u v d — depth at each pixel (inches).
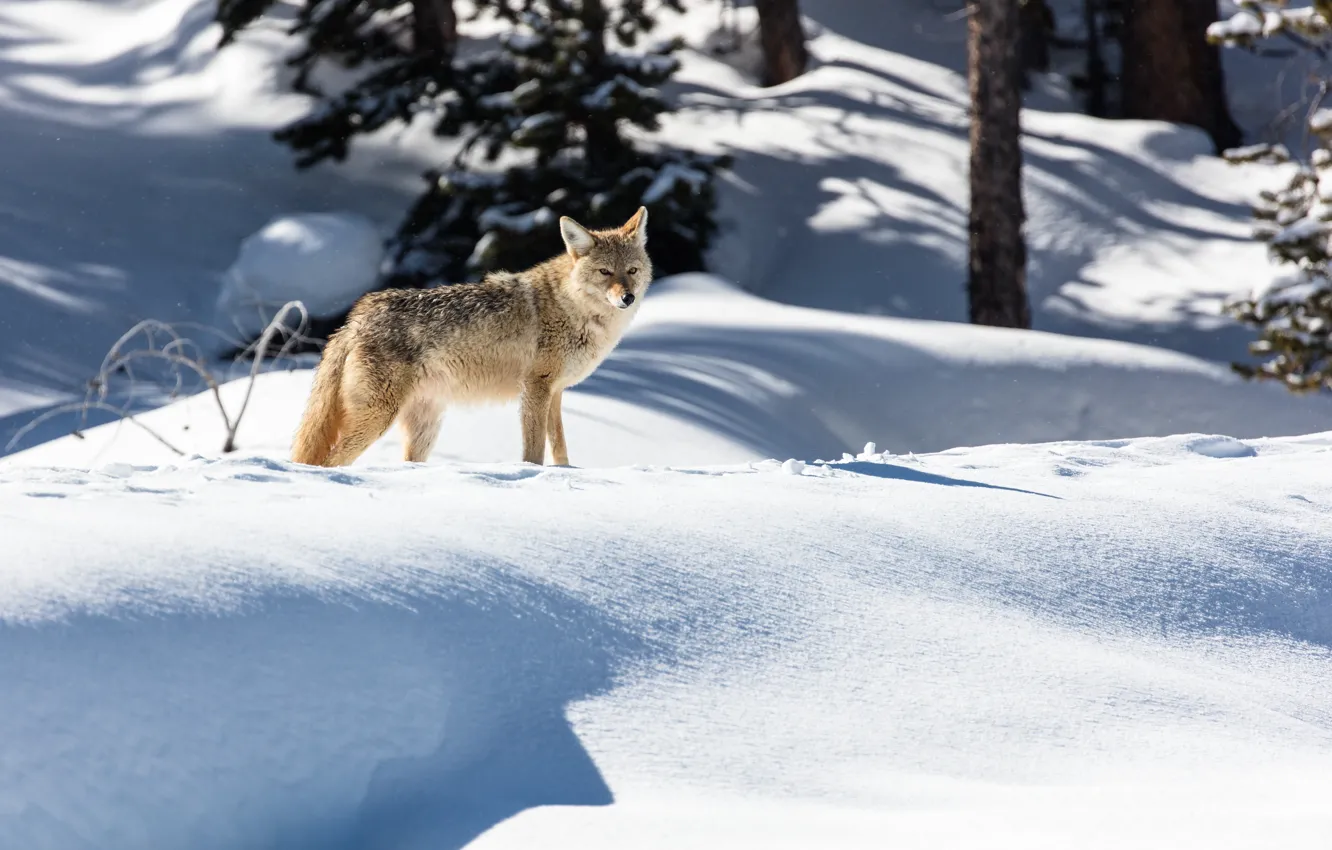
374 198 3902.6
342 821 478.3
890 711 585.9
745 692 582.9
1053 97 4626.0
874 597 709.3
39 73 4739.2
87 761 453.7
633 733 532.4
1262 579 857.5
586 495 816.9
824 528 799.1
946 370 2223.2
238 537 608.7
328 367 1154.0
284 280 3243.1
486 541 666.8
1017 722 592.1
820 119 4224.9
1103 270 3612.2
